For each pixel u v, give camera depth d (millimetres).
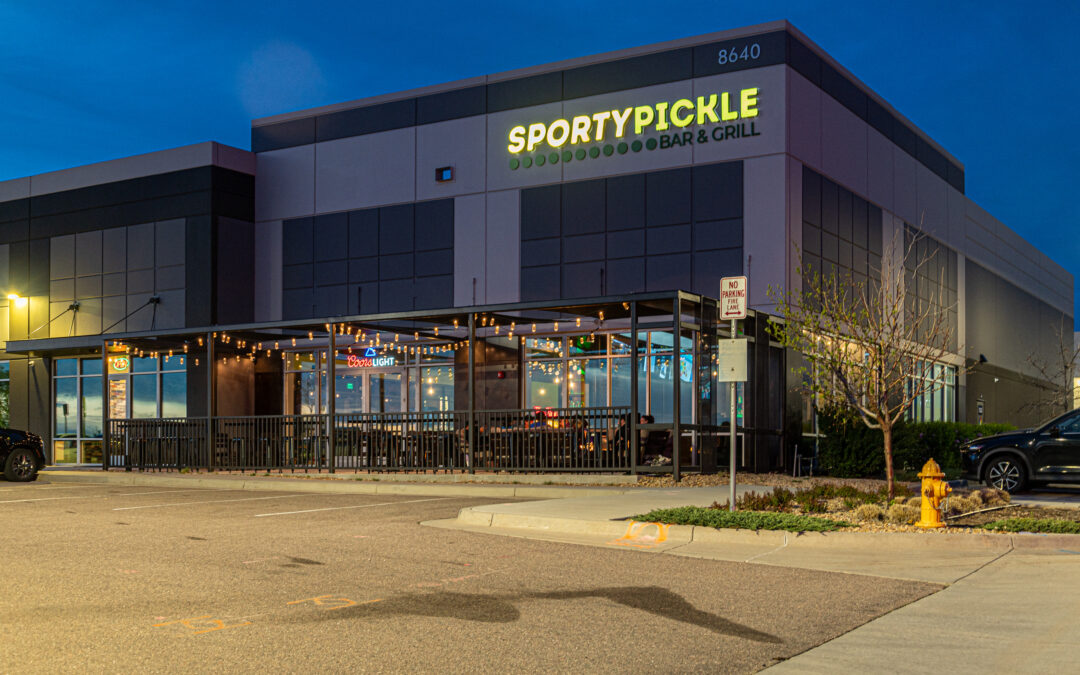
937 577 8961
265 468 24016
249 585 8477
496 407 26641
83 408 32125
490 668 5902
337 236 29375
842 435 21609
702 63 24844
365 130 29250
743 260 23953
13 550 10500
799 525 11234
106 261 31422
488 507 13648
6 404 33531
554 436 20484
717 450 20688
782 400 23219
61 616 7219
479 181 27422
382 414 22547
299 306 29734
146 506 15750
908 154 31422
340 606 7625
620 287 25344
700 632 6859
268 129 30703
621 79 25750
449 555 10203
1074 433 16688
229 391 29766
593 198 25891
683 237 24703
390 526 12742
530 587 8453
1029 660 6113
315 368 29547
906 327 17750
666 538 11414
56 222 32562
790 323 15672
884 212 29266
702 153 24672
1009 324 41938
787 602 7867
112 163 31547
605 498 15188
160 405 30531
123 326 30891
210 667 5855
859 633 6852
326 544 11000
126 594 8055
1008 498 14188
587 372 25578
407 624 7023
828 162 25828
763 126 24047
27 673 5703
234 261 30000
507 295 26734
